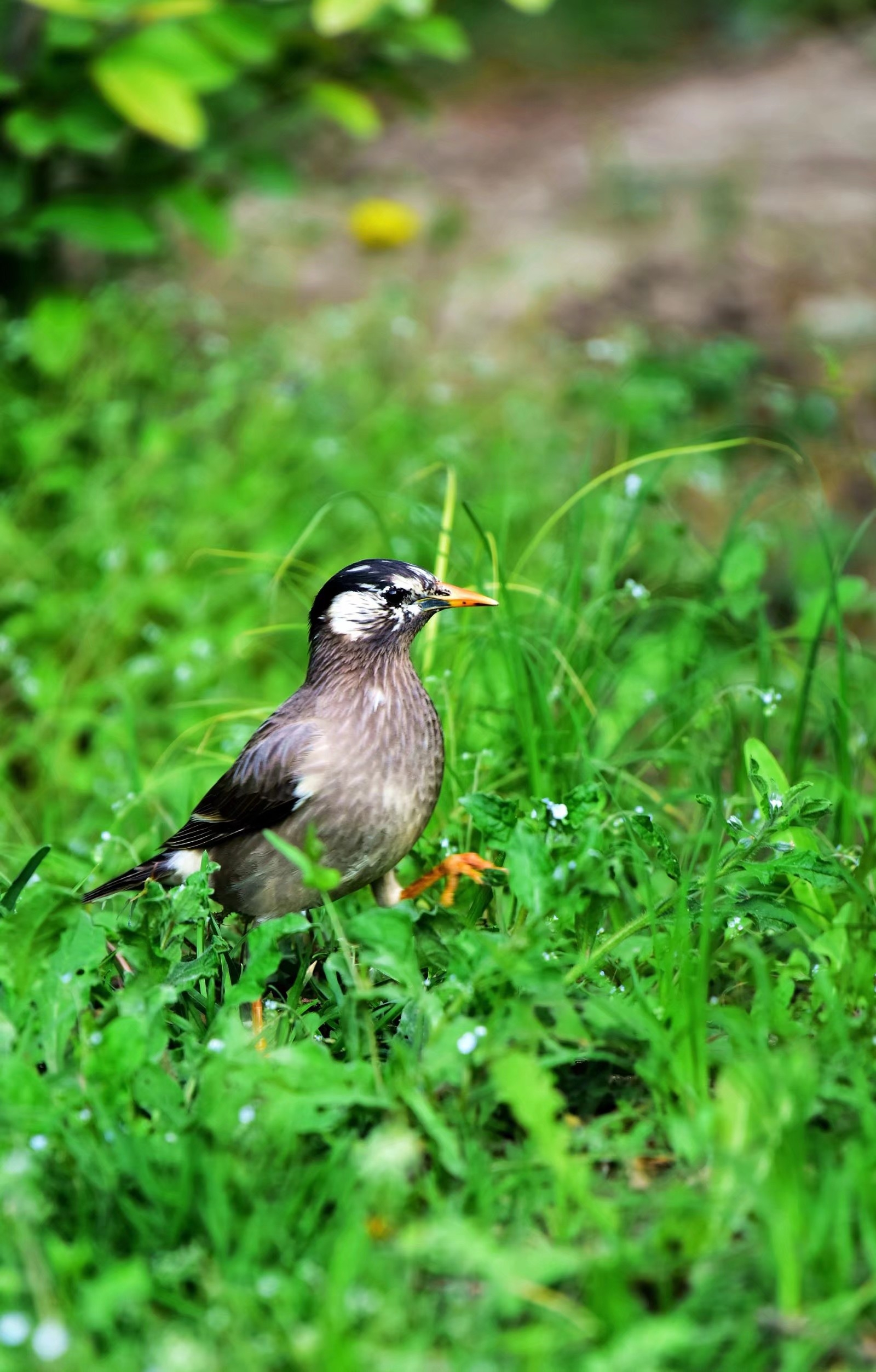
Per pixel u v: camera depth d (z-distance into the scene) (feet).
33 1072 20.02
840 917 24.79
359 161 78.02
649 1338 15.46
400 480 46.75
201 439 50.90
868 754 35.32
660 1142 20.90
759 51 95.91
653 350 56.59
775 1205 17.57
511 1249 17.26
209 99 49.26
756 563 34.42
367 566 26.22
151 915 23.00
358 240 64.85
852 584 33.40
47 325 47.50
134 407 49.70
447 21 48.14
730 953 24.58
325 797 25.53
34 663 41.50
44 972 21.89
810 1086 19.35
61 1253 17.30
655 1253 17.90
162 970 22.71
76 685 40.57
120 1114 20.25
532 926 21.61
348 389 52.95
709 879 23.30
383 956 21.50
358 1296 16.70
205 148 49.24
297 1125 19.53
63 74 44.57
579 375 52.70
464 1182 19.48
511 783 30.86
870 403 55.11
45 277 53.01
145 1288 16.12
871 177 72.18
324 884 21.52
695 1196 18.35
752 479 52.19
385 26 47.55
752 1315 16.88
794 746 30.96
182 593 42.60
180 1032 23.26
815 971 23.09
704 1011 21.08
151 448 45.55
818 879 23.56
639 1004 21.89
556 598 35.14
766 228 66.23
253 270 61.98
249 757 26.20
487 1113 20.39
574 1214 18.78
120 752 38.32
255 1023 24.07
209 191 49.55
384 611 25.76
